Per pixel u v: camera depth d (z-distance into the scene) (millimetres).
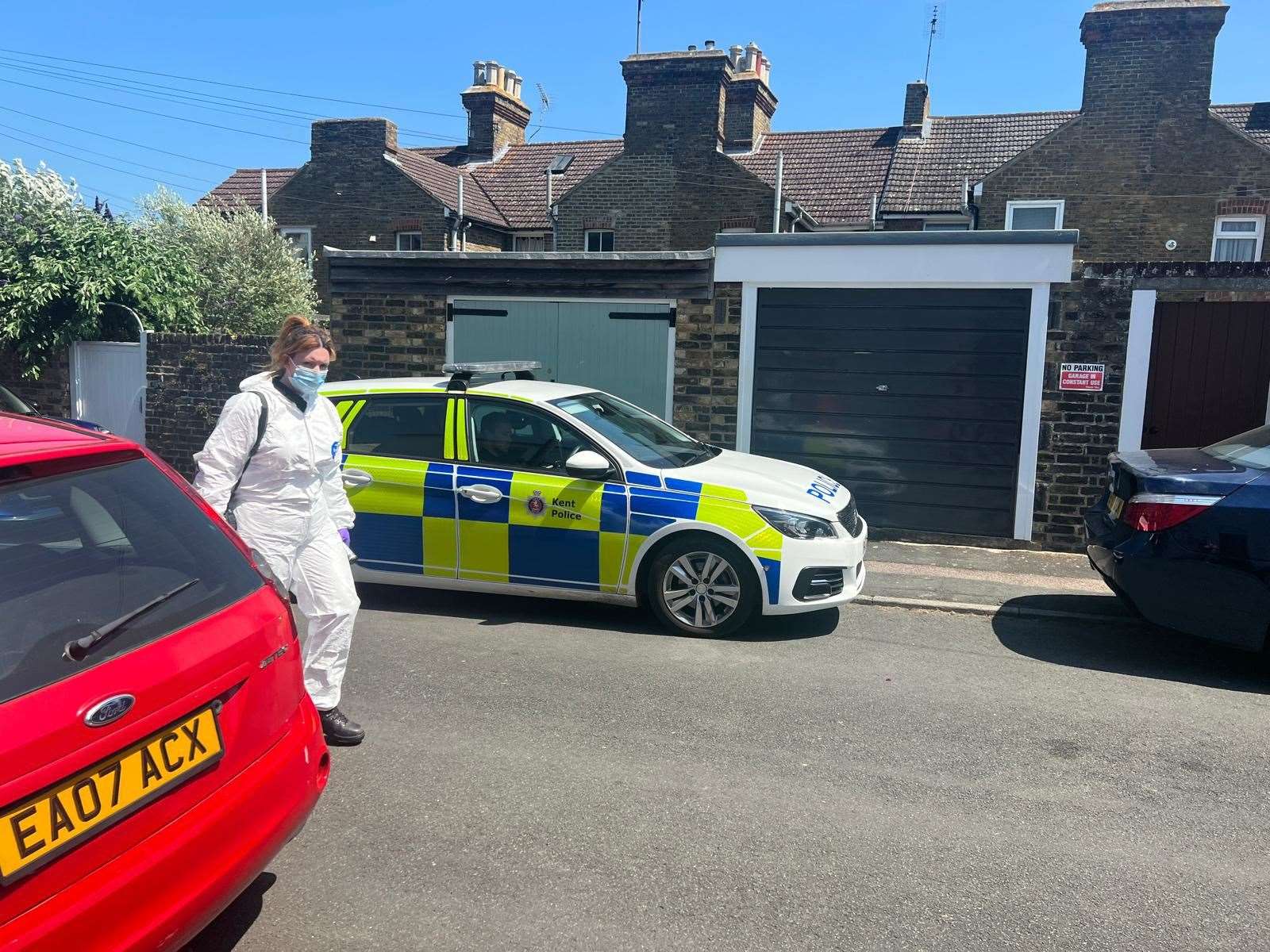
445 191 20750
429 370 10008
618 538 5746
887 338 8719
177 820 2207
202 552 2588
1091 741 4293
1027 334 8336
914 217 17375
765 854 3273
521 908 2945
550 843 3320
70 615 2170
